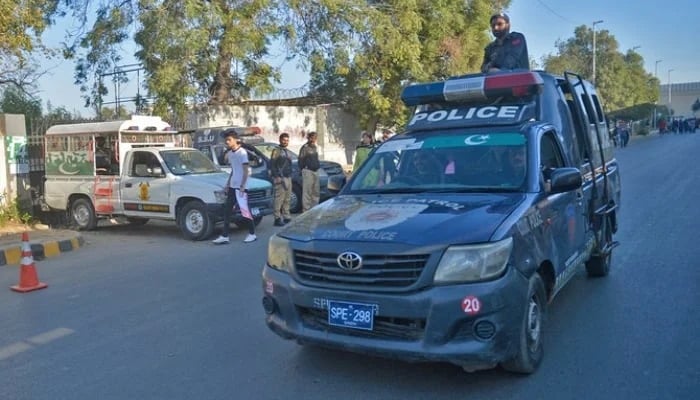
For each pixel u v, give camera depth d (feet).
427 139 18.95
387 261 13.44
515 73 19.19
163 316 21.21
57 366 16.81
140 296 24.13
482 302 13.14
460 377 14.98
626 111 201.87
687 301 20.61
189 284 25.86
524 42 25.16
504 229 13.97
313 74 77.92
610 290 22.29
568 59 184.44
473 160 17.62
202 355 17.22
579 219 19.62
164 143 44.16
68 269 30.19
